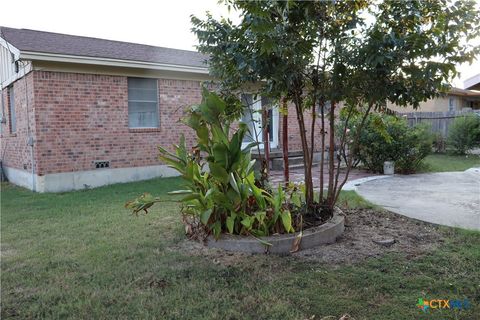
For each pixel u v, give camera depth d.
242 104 5.06
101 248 4.09
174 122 10.02
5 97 10.53
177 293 2.97
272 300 2.83
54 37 9.74
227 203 3.97
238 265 3.52
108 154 8.98
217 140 3.92
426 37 3.60
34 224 5.27
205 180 4.14
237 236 4.02
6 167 11.06
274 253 3.82
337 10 4.01
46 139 8.14
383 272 3.27
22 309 2.80
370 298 2.82
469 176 8.87
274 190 4.68
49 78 8.11
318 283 3.09
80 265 3.61
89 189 8.35
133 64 8.91
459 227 4.44
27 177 9.06
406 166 9.78
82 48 9.03
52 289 3.09
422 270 3.30
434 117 15.66
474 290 2.89
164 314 2.67
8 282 3.26
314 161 12.30
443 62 3.67
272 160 11.13
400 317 2.55
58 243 4.34
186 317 2.62
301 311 2.67
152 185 8.57
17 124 9.65
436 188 7.29
